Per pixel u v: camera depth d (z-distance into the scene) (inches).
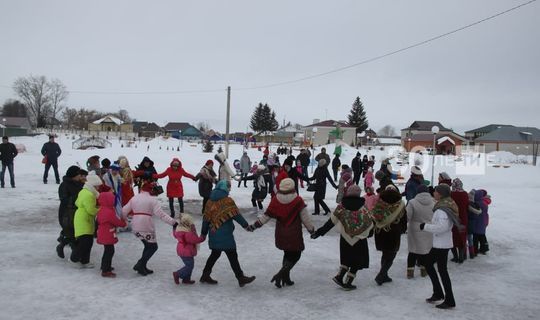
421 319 233.0
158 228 445.1
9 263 301.1
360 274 315.9
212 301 248.1
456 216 245.6
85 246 293.6
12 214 474.6
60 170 892.0
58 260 314.5
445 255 248.7
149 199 287.3
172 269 306.8
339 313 237.8
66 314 219.6
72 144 1824.6
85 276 281.6
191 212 543.5
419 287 288.5
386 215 287.4
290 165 518.6
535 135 2829.7
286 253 278.5
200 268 313.3
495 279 315.3
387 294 272.5
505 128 2898.6
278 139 4296.3
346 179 506.0
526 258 381.7
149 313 226.1
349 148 1975.9
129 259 327.0
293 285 284.4
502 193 835.4
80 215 293.0
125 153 1381.6
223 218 266.4
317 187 553.3
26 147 1387.8
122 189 422.6
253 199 575.2
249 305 244.4
